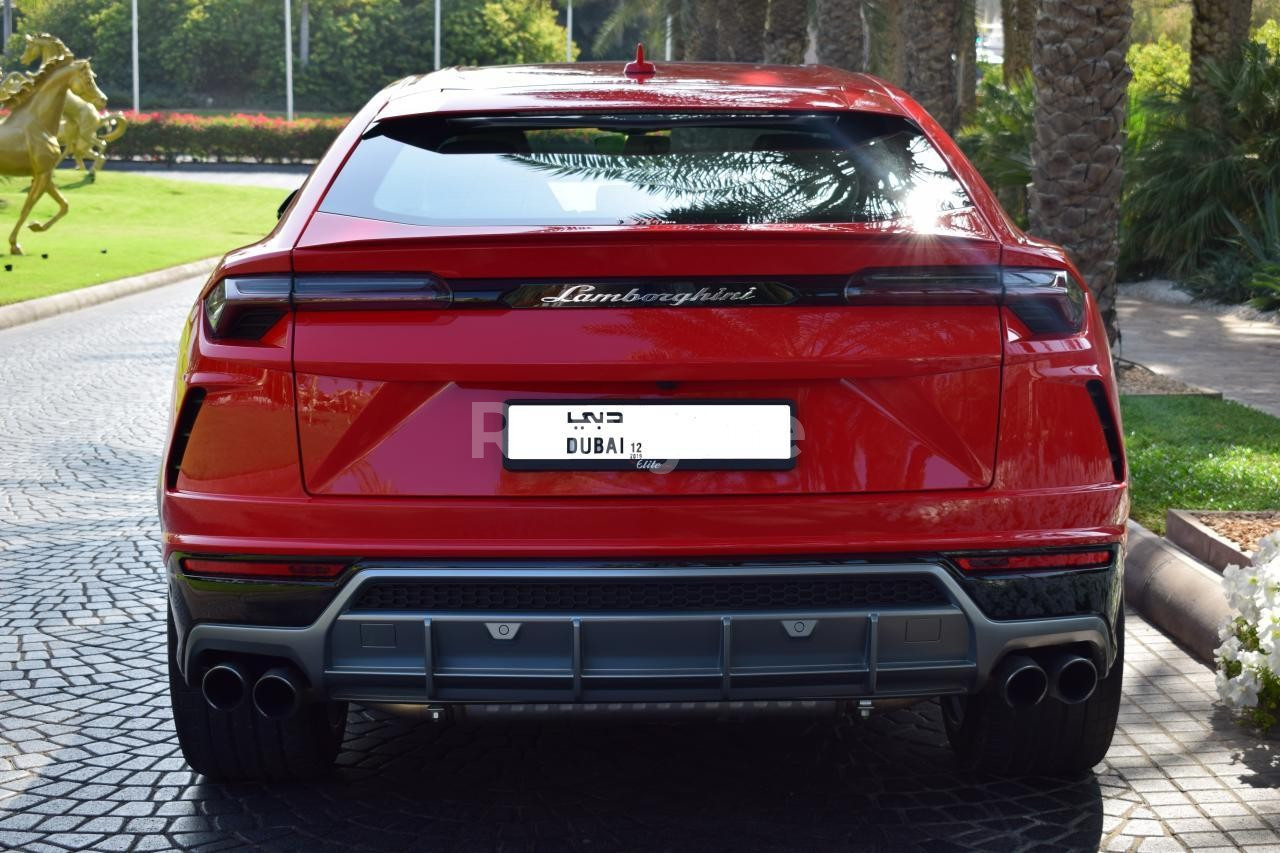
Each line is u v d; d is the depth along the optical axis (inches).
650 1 1857.8
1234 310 600.7
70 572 223.6
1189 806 134.8
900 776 142.1
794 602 114.8
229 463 116.5
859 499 114.1
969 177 136.0
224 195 1537.9
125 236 1037.8
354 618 114.3
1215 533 205.8
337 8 4087.1
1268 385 396.2
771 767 144.8
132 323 585.6
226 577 116.4
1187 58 1063.6
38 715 161.8
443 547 112.9
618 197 129.6
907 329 114.4
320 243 113.8
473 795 137.8
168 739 154.2
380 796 137.6
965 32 1343.5
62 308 626.5
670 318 112.7
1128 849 125.3
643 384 113.6
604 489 113.7
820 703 117.7
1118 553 120.1
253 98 4074.8
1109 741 135.7
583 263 111.8
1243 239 641.6
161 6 4082.2
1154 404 348.8
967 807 134.3
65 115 1011.3
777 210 127.2
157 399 393.7
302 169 2114.9
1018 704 119.6
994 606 115.8
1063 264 119.5
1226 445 294.4
